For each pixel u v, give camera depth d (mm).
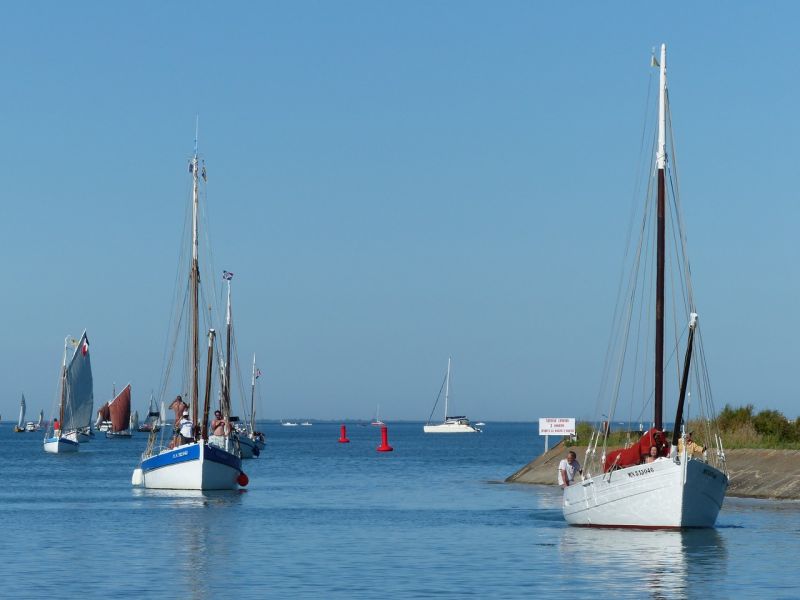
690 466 69125
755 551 62344
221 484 114750
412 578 54062
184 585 51969
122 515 88312
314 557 62000
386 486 128375
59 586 51625
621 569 56281
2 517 86375
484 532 74438
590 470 77938
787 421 114938
